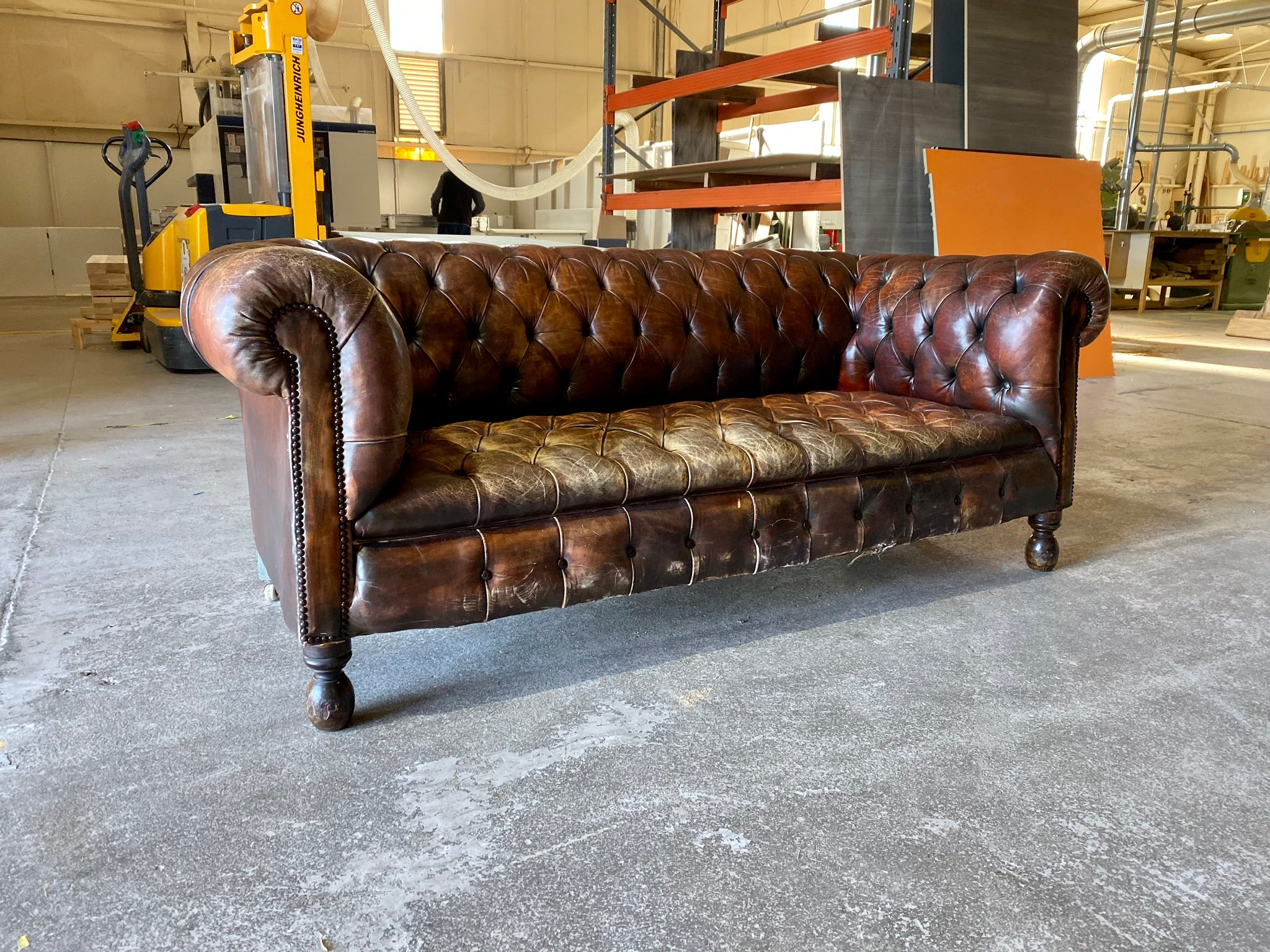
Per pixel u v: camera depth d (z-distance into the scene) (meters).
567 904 1.15
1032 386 2.23
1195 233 9.99
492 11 11.99
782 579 2.30
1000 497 2.20
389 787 1.39
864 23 7.88
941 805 1.37
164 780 1.39
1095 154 15.63
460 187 7.73
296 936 1.09
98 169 11.13
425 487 1.56
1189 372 5.66
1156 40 11.34
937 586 2.27
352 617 1.51
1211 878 1.22
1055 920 1.13
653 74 13.00
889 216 3.97
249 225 4.74
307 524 1.45
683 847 1.26
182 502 2.76
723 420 2.05
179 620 1.95
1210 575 2.34
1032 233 4.34
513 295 2.16
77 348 6.09
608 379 2.28
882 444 2.02
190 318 1.47
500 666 1.80
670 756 1.49
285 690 1.68
